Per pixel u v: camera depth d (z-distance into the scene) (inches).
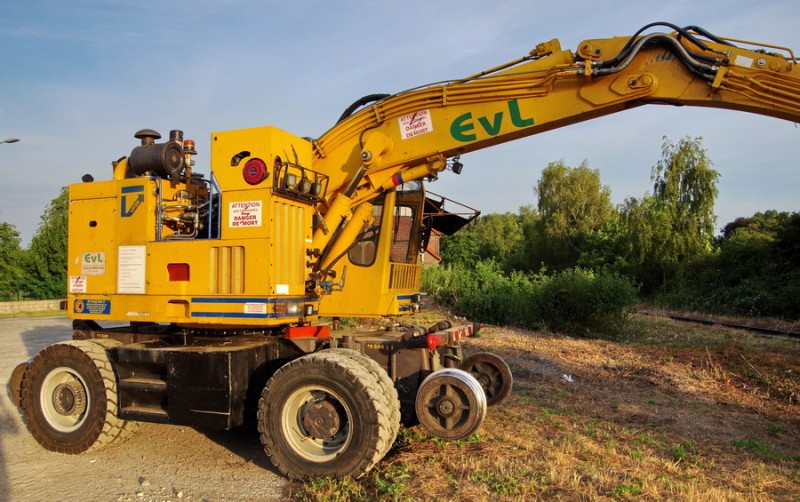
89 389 225.1
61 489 186.9
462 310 690.8
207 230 233.1
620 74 199.6
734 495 165.2
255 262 206.1
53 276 1352.1
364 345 220.8
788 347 462.9
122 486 188.9
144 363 217.3
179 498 176.9
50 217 1429.6
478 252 2105.1
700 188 1157.1
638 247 1179.9
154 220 232.4
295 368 191.0
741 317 802.8
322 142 241.0
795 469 192.7
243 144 211.6
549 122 211.3
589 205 1493.6
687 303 959.0
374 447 178.2
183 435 248.4
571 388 315.9
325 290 234.5
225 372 200.8
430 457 200.7
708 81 187.3
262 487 185.5
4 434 253.1
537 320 618.2
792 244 927.7
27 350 520.4
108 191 241.0
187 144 244.2
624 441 219.8
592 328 583.8
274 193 206.8
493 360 261.7
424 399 195.6
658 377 338.0
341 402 184.5
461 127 222.8
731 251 1031.0
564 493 165.6
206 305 214.2
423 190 280.5
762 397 298.4
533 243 1545.3
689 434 233.0
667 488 169.5
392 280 252.4
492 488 170.2
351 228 238.1
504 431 230.8
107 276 237.8
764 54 182.9
